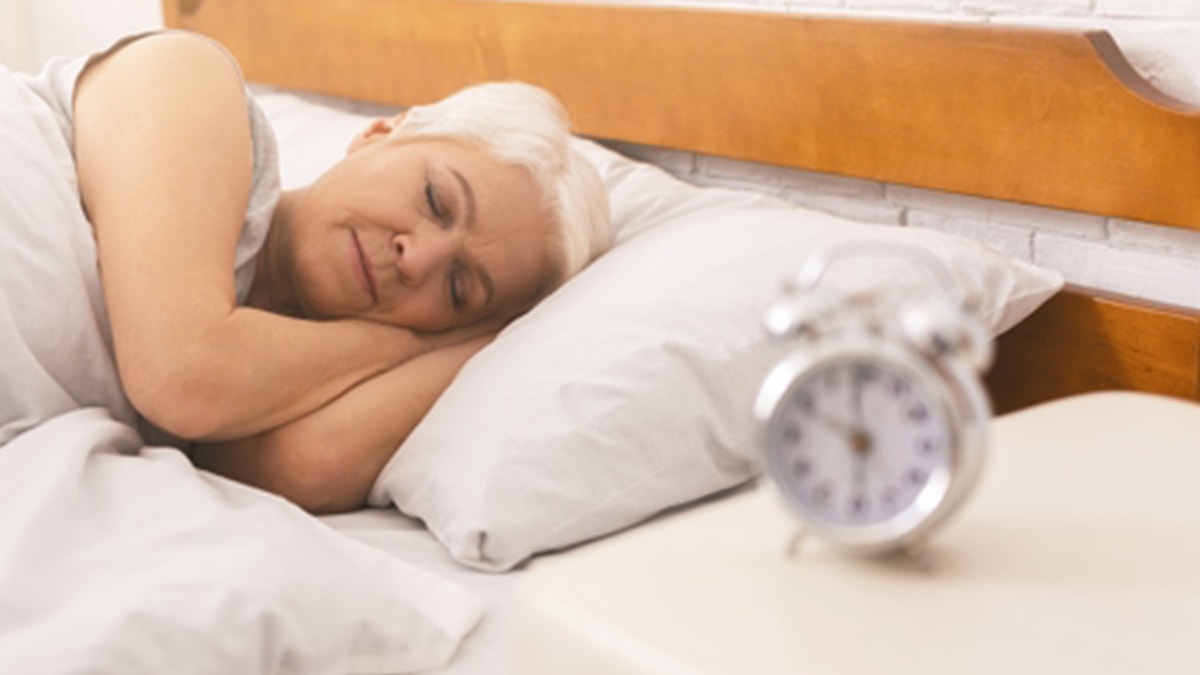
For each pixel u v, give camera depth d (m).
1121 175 1.10
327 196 1.20
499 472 0.98
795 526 0.56
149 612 0.78
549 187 1.23
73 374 1.08
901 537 0.51
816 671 0.45
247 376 1.06
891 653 0.46
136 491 0.93
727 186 1.55
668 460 1.01
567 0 1.63
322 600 0.83
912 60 1.25
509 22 1.70
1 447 1.01
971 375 0.52
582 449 0.99
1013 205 1.25
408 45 1.88
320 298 1.20
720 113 1.46
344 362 1.15
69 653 0.74
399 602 0.86
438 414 1.08
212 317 1.04
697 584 0.52
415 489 1.04
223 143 1.12
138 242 1.05
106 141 1.12
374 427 1.12
